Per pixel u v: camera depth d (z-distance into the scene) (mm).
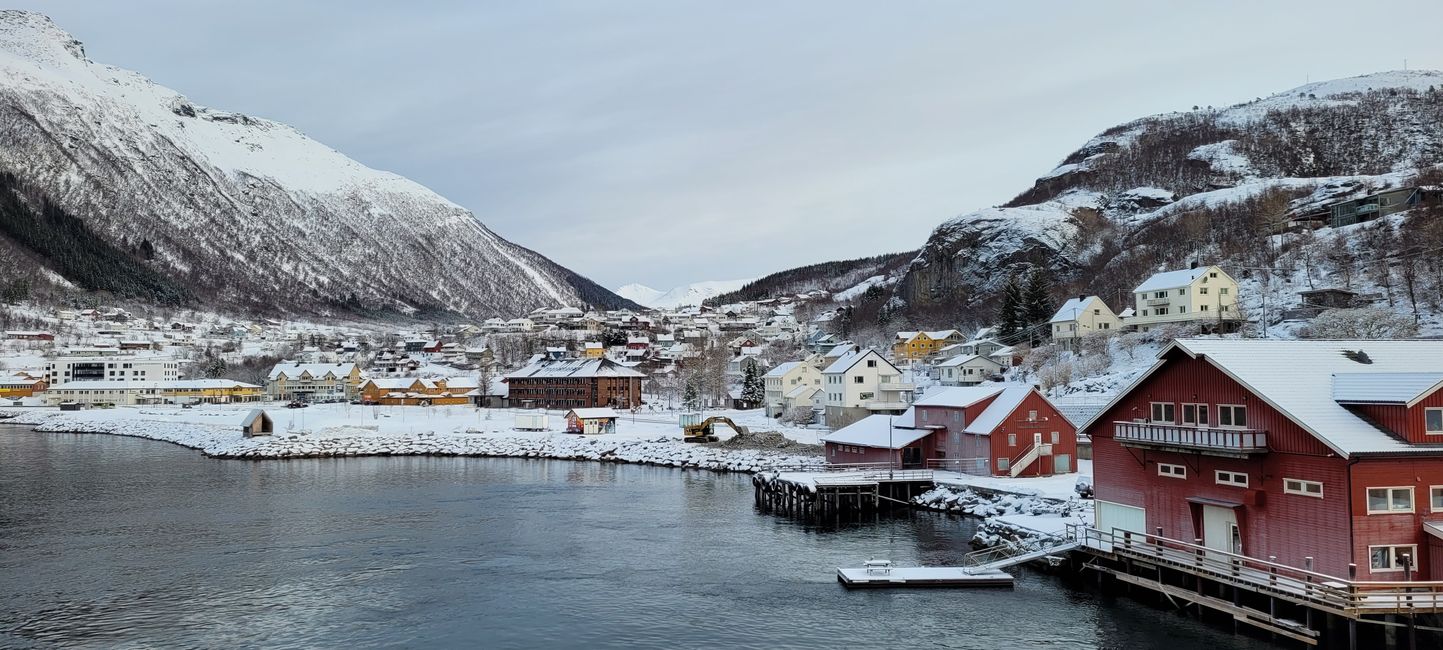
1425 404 34875
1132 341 129500
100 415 186500
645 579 51125
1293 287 145000
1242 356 40500
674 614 44312
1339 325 110375
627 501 79250
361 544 60844
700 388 177750
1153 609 42812
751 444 112688
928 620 42375
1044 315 160375
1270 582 36188
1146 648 37438
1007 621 41844
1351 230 165250
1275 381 38625
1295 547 36562
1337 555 34562
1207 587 41125
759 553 57469
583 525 67625
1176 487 43281
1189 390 42438
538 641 40562
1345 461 34188
